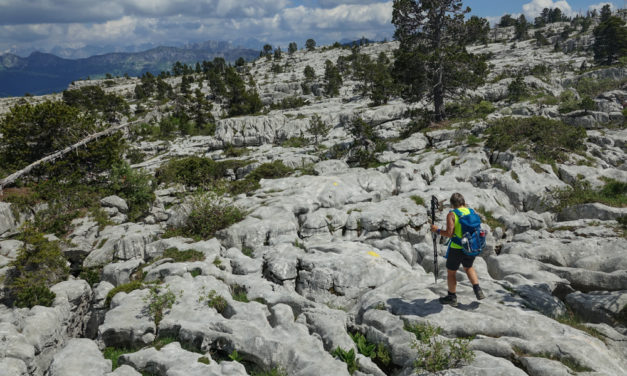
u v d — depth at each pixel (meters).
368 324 8.29
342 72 149.50
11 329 9.34
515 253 12.26
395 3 40.16
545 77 74.44
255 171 34.62
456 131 32.59
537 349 6.25
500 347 6.34
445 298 7.96
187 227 16.72
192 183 31.83
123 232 17.67
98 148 28.00
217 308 9.91
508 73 85.69
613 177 19.42
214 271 12.20
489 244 14.84
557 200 18.09
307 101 109.00
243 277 11.88
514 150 22.70
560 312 8.45
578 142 23.53
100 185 25.36
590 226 13.44
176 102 121.69
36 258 13.91
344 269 11.41
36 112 26.70
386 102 78.69
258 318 9.00
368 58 142.88
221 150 77.38
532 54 132.12
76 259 16.48
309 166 36.16
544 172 20.75
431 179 23.05
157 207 24.39
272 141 77.62
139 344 9.06
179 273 12.34
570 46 138.38
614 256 10.73
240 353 8.00
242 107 110.44
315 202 18.77
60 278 14.61
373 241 14.95
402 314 8.02
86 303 13.11
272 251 13.48
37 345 9.52
